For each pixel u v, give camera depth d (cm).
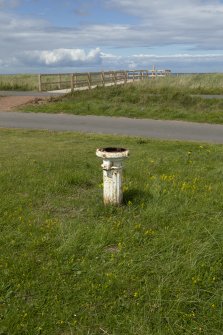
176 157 916
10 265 412
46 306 356
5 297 365
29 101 2102
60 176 712
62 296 370
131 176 722
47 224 507
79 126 1473
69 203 592
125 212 545
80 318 344
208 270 400
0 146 1064
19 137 1227
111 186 552
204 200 586
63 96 2181
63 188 657
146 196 597
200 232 475
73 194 639
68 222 514
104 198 561
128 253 434
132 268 406
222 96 2341
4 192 631
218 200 593
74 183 691
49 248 450
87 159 891
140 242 462
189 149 1044
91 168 796
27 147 1054
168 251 436
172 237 470
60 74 2898
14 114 1784
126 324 338
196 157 928
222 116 1644
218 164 859
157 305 356
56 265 415
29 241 463
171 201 577
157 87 2358
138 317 345
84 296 369
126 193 602
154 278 395
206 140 1216
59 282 388
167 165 833
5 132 1324
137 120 1620
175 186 650
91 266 412
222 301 359
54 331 331
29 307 354
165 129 1416
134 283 386
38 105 1986
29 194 627
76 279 394
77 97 2117
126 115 1730
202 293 373
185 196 600
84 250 445
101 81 3216
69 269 409
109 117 1703
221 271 400
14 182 682
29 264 414
